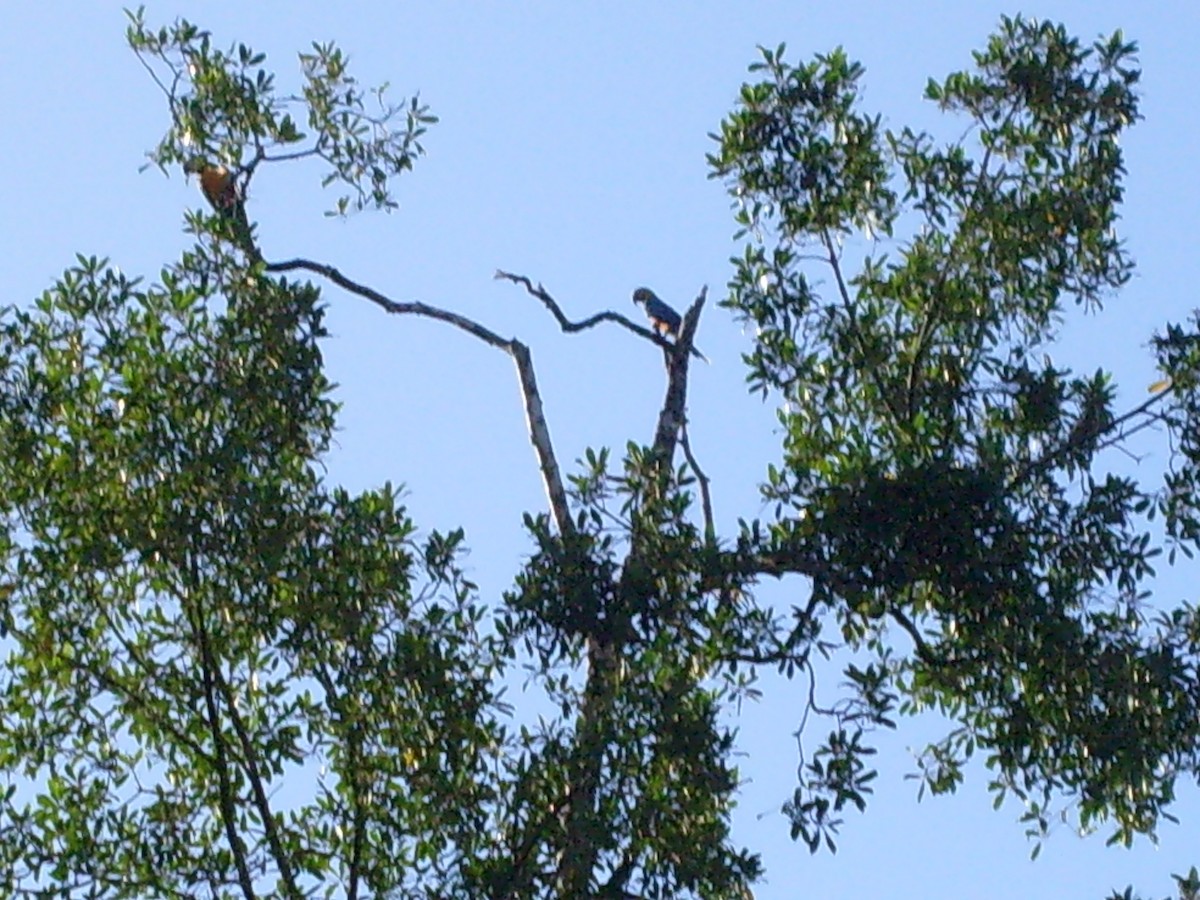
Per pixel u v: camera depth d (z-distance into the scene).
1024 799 21.94
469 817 19.61
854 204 22.73
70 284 21.20
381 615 20.23
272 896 19.94
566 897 19.12
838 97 22.78
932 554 20.80
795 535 20.73
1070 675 21.38
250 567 20.03
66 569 20.27
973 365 22.31
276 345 21.14
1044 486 21.80
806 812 19.89
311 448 21.34
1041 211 22.19
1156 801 21.56
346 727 20.00
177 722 20.75
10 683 20.61
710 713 19.69
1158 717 21.28
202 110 23.20
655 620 20.33
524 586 20.19
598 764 19.48
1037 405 21.95
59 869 19.72
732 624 20.58
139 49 23.34
